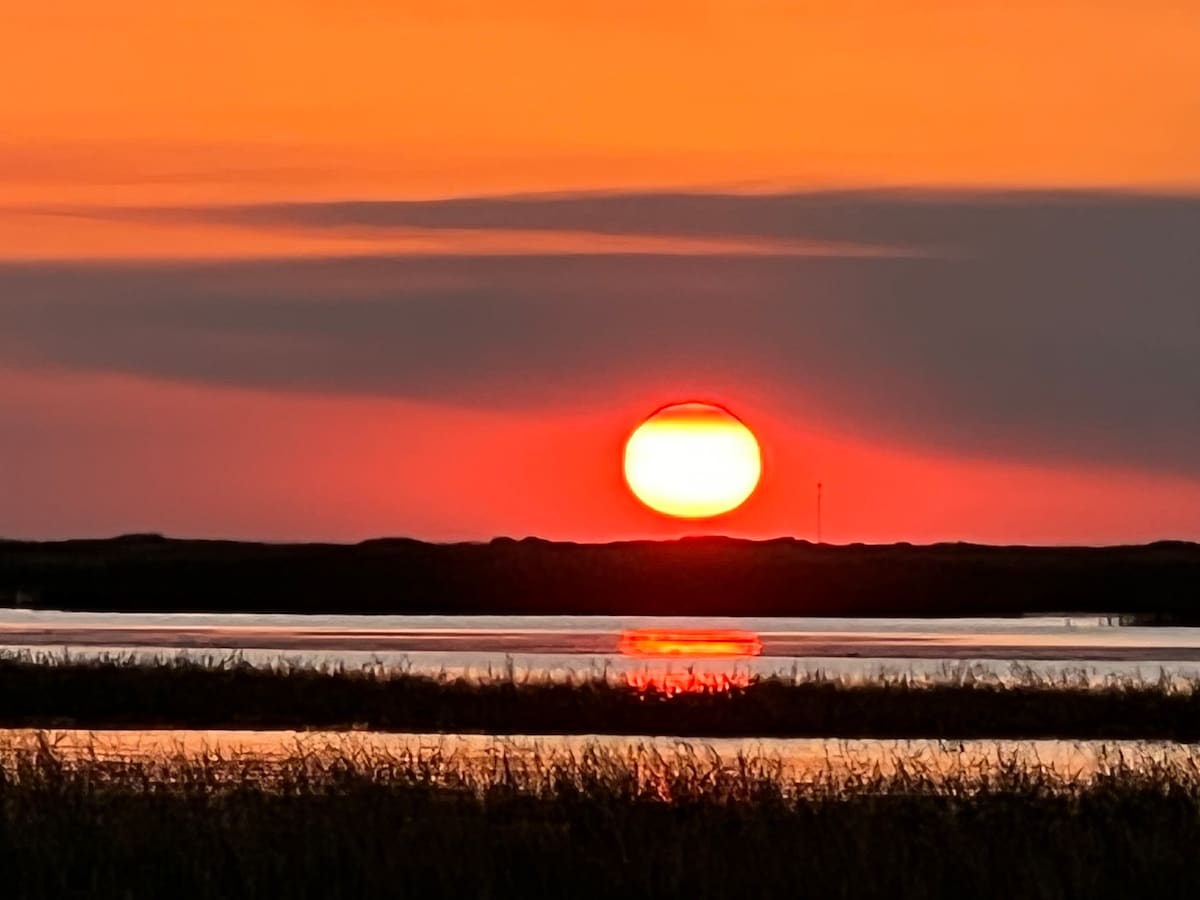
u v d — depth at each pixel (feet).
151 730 183.32
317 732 181.06
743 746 171.42
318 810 105.19
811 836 102.12
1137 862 98.73
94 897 93.61
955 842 100.73
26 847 97.66
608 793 110.93
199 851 97.40
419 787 112.57
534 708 199.41
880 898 95.14
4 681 210.59
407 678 218.59
